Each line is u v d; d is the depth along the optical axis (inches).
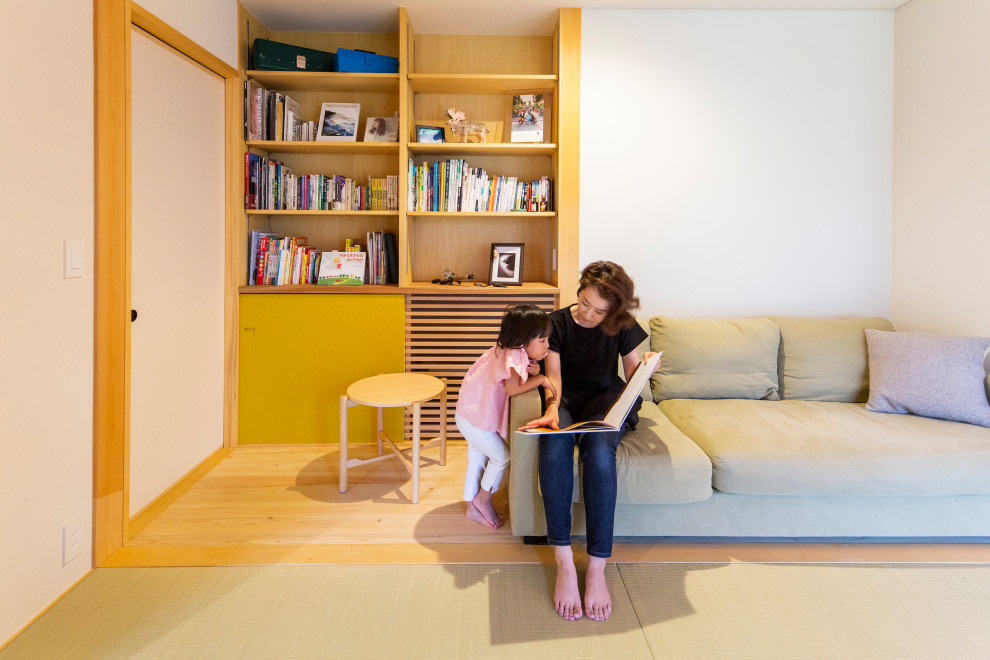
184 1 91.2
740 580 70.9
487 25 120.6
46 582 63.9
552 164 124.6
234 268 113.0
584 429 63.1
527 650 58.4
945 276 102.7
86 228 69.4
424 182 118.1
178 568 72.6
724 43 114.3
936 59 103.3
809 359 100.4
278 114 115.6
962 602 66.4
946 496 76.3
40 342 62.2
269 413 116.6
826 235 116.5
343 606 65.4
